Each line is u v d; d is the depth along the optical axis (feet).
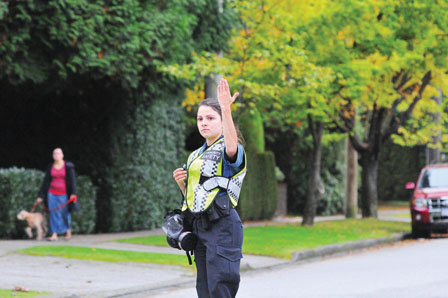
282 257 129.29
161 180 179.73
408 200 370.53
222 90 49.57
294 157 273.33
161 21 156.87
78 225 159.74
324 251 141.28
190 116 236.02
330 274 107.34
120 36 149.07
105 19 148.56
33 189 148.36
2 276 96.43
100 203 168.35
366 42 185.78
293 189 273.95
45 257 116.47
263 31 169.78
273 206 233.14
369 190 218.79
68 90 160.56
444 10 174.60
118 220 168.66
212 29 178.60
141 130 172.96
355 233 173.27
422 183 186.39
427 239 179.22
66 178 142.51
